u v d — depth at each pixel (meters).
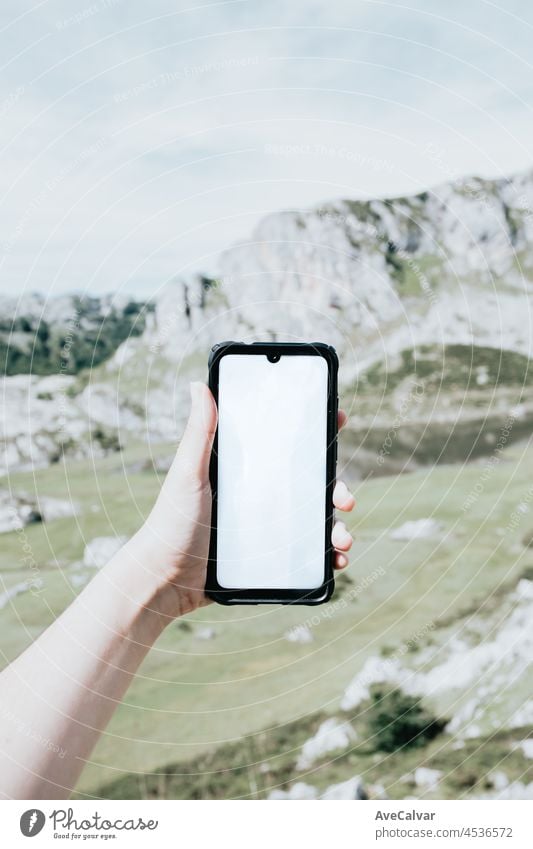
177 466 1.02
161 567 1.00
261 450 1.01
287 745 2.07
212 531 1.01
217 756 2.06
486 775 1.97
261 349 1.01
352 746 2.08
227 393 1.01
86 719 0.87
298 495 1.02
